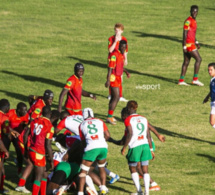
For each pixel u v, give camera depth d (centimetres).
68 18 11188
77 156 3812
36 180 3534
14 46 9094
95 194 3581
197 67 7119
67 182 3788
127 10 12075
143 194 3669
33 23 10681
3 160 3697
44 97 4284
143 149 3659
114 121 5700
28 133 3616
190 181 4016
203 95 6725
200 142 5019
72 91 4812
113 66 5469
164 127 5466
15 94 6619
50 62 8238
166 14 11731
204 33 10131
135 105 3841
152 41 9550
